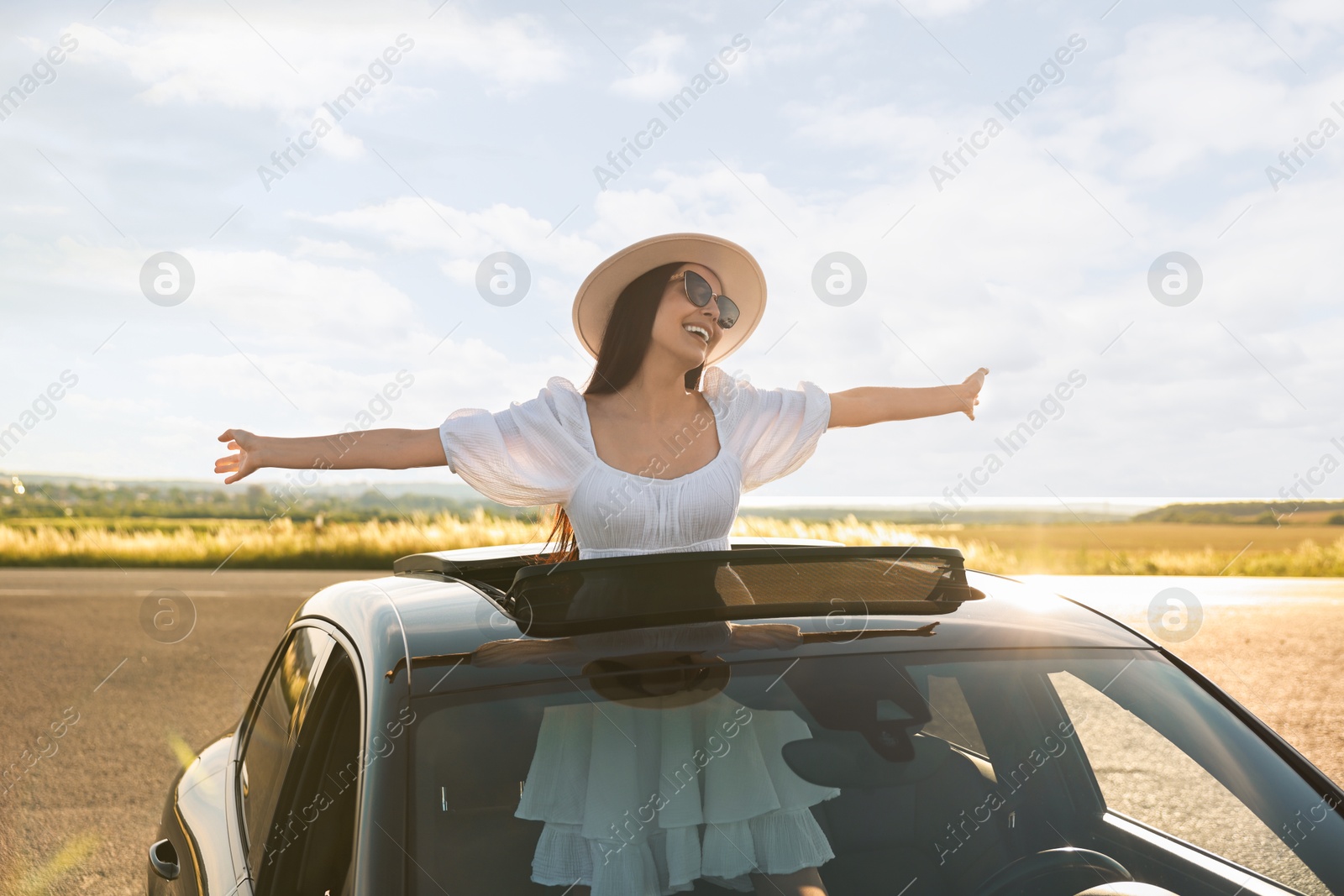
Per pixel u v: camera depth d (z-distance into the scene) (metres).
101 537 21.91
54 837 4.84
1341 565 19.25
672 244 2.41
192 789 2.60
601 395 2.42
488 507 21.77
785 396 2.57
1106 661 1.96
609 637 1.80
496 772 1.55
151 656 9.55
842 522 14.20
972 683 1.86
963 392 2.85
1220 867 1.73
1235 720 1.93
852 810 1.72
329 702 1.94
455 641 1.78
